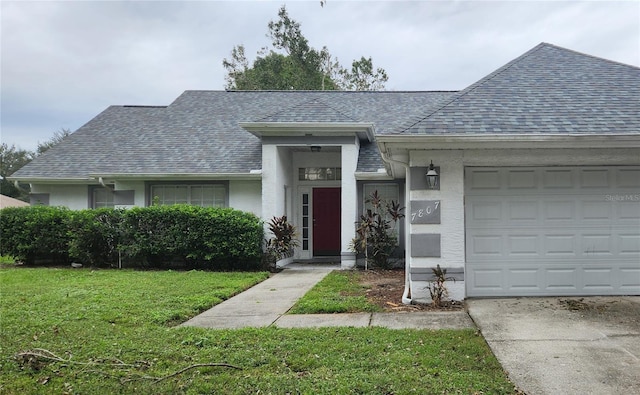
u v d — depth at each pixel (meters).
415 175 7.42
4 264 13.84
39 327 5.88
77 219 12.76
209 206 13.57
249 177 13.31
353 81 39.69
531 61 9.38
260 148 14.43
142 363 4.49
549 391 3.77
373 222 12.80
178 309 6.93
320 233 15.37
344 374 4.12
